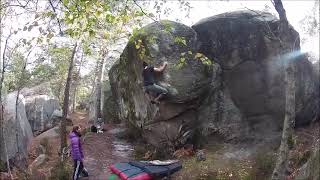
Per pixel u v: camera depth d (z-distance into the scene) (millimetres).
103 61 24750
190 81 13398
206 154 12984
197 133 13930
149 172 10086
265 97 13867
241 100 14000
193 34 14266
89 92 44188
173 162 10922
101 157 14320
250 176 10898
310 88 14406
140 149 14750
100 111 24609
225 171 11500
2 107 13664
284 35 8719
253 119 13859
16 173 13469
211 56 14398
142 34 13836
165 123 13750
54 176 12555
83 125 26500
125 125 18734
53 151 17750
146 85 12562
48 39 7977
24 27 7816
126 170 10352
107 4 7855
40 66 16500
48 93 26516
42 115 24156
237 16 14641
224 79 14211
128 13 8375
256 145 13219
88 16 7680
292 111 8344
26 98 24781
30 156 16781
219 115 13984
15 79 16047
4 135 13242
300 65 14133
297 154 11070
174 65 13406
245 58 14117
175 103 13320
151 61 13352
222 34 14430
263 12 14781
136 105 15250
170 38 13688
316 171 7625
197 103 13773
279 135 13398
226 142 13617
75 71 29359
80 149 11734
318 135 12930
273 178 8273
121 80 16609
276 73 13812
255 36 14109
